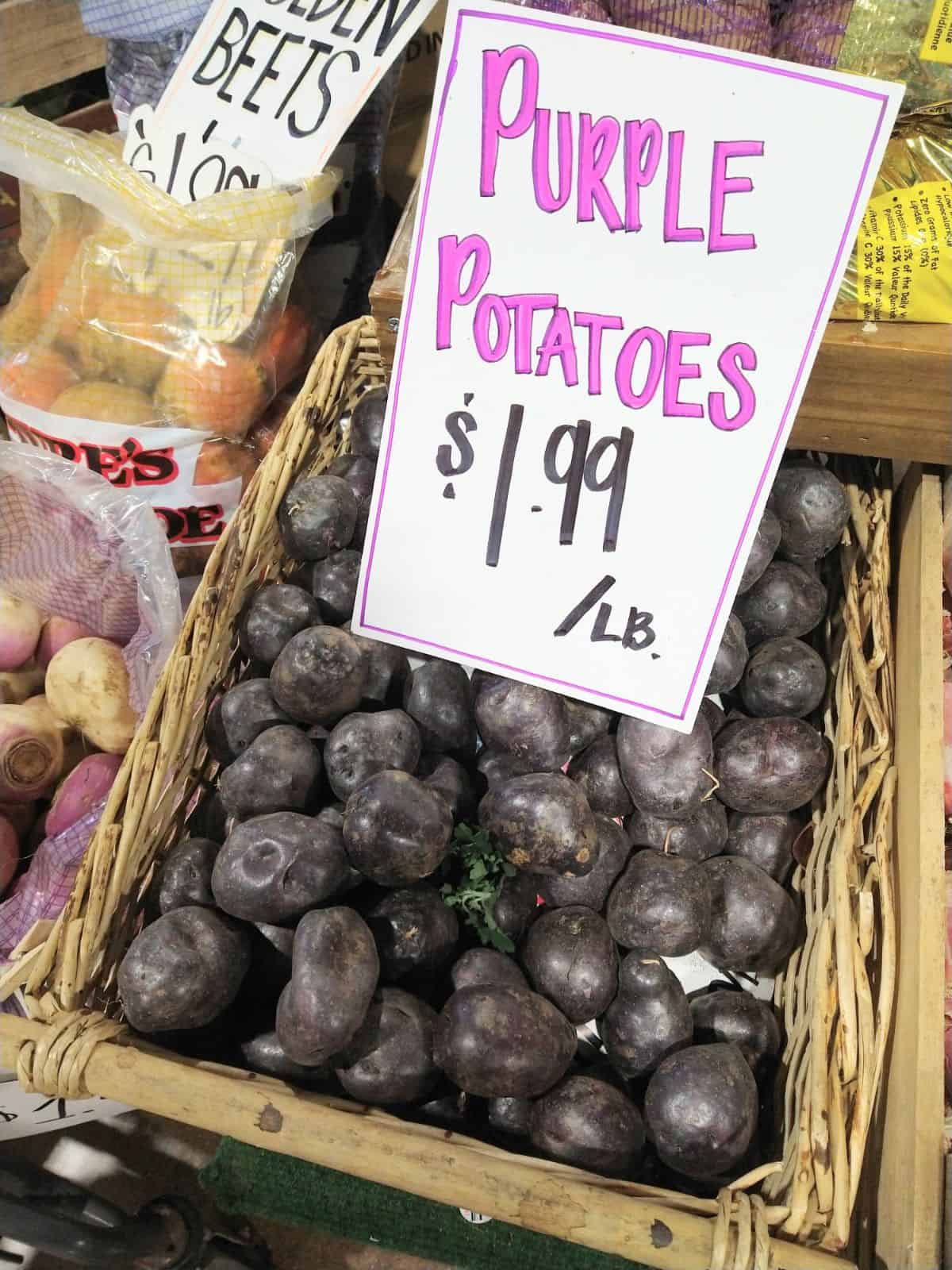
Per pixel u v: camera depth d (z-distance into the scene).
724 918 0.48
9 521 0.68
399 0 0.65
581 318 0.47
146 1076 0.42
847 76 0.42
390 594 0.51
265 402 0.72
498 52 0.45
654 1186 0.44
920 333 0.49
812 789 0.51
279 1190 0.63
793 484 0.55
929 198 0.49
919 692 0.52
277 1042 0.45
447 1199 0.39
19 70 0.79
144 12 0.71
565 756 0.51
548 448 0.48
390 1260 0.75
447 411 0.49
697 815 0.50
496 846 0.47
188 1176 0.78
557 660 0.50
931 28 0.51
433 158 0.47
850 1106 0.42
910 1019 0.48
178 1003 0.43
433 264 0.48
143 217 0.65
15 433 0.73
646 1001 0.45
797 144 0.43
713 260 0.45
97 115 0.86
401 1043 0.43
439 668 0.51
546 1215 0.38
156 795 0.51
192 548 0.75
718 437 0.46
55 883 0.61
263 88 0.67
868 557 0.57
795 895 0.52
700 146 0.44
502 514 0.49
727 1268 0.37
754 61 0.43
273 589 0.55
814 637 0.60
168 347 0.67
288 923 0.44
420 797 0.44
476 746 0.53
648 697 0.48
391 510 0.51
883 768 0.52
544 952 0.46
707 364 0.46
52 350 0.68
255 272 0.67
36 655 0.69
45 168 0.65
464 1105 0.45
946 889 0.49
